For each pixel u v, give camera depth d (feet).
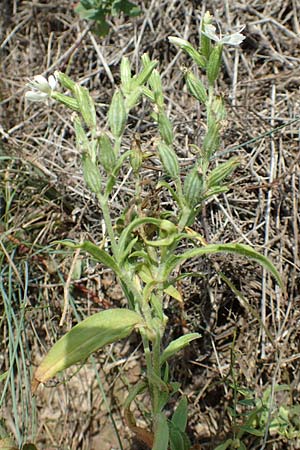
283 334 1.47
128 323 1.00
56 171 1.73
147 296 1.03
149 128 1.75
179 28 1.90
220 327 1.55
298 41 1.80
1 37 2.05
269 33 1.84
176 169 1.01
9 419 1.61
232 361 1.40
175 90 1.80
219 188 1.03
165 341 1.57
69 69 1.94
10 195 1.72
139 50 1.89
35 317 1.65
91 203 1.66
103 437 1.61
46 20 2.03
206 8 1.87
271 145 1.62
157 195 1.24
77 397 1.64
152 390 1.13
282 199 1.57
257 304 1.53
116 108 0.97
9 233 1.65
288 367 1.49
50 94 1.00
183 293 1.54
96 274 1.62
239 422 1.50
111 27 1.94
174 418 1.25
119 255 1.00
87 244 0.96
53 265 1.65
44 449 1.61
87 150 0.97
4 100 1.90
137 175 1.08
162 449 1.06
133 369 1.63
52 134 1.81
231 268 1.53
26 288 1.52
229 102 1.72
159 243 0.97
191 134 1.69
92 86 1.90
